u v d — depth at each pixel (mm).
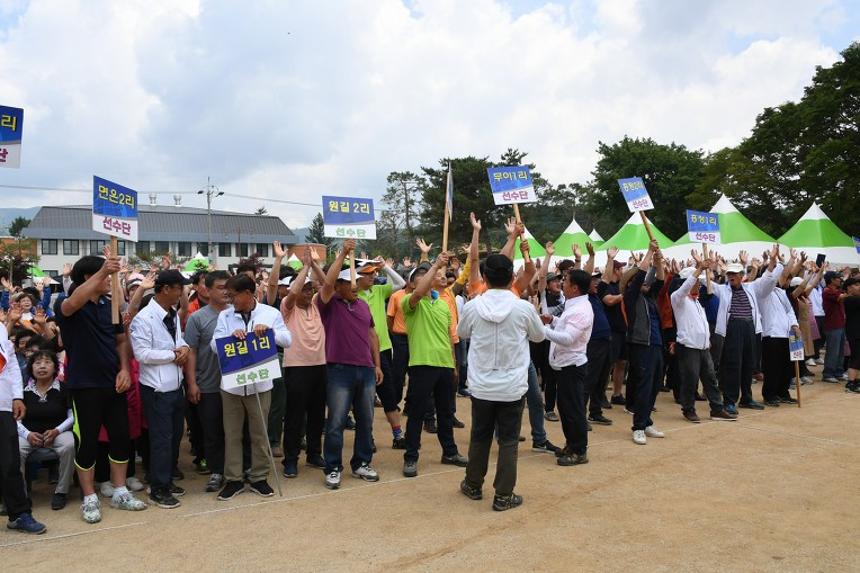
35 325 8031
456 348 11070
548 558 4379
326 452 6121
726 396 9023
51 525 5145
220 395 6055
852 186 29453
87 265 5434
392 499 5676
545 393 9117
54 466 6500
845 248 18422
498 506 5336
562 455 6859
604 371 8609
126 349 5574
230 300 6156
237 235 66562
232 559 4430
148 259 50344
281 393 7309
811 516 5137
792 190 34500
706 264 8461
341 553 4512
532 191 8586
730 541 4641
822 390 11188
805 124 32344
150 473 5629
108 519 5262
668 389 11234
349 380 6129
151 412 5605
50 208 62000
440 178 40094
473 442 5586
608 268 9203
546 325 7027
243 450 6379
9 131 5605
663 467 6555
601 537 4738
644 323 7633
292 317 6414
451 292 8859
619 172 45406
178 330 5969
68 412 5898
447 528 4957
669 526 4941
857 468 6465
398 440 7684
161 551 4582
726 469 6453
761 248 18453
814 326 12664
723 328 9367
